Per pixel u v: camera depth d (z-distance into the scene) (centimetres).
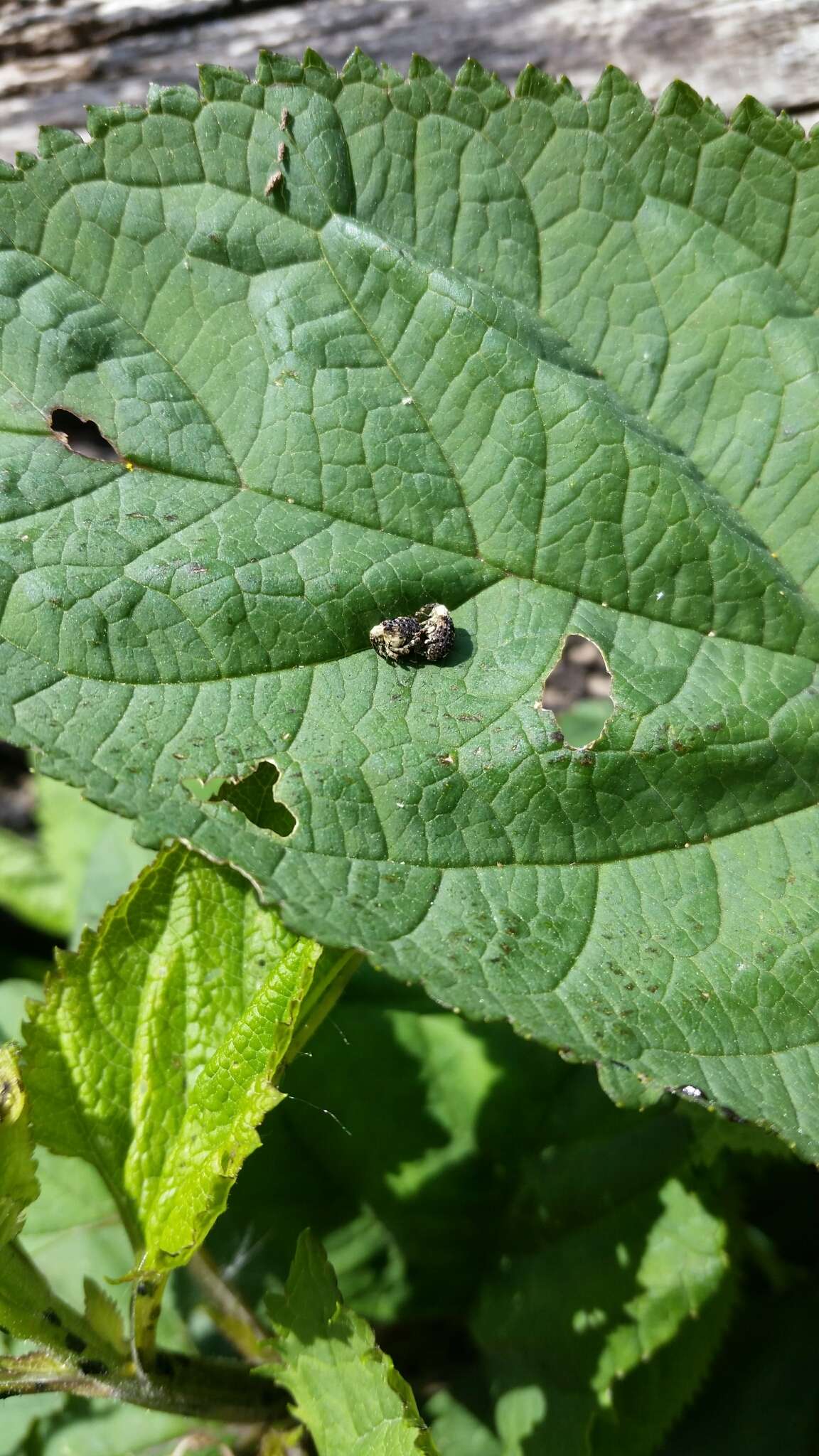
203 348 19
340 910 17
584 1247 21
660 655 19
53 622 18
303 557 18
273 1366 19
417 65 19
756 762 19
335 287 19
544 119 19
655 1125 21
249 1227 22
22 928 27
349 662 18
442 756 18
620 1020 17
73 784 17
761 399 19
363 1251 22
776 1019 18
